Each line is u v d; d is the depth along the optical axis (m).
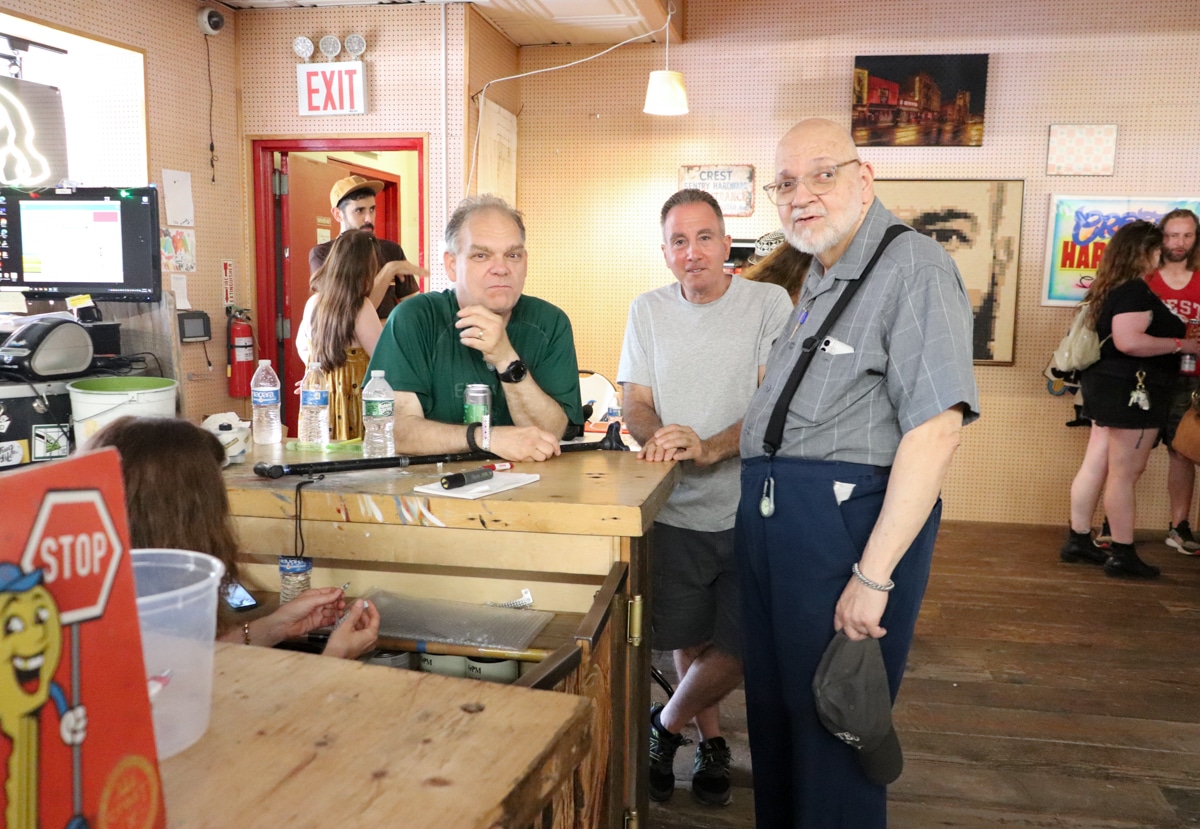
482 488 1.82
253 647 1.01
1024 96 5.41
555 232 5.94
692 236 2.47
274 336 5.17
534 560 1.78
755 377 2.54
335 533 1.86
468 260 2.15
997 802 2.55
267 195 5.07
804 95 5.59
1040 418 5.59
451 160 4.84
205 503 1.34
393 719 0.84
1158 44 5.26
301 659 0.98
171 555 0.90
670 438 2.23
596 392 4.11
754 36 5.61
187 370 4.63
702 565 2.51
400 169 6.95
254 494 1.84
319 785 0.73
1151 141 5.33
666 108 5.03
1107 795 2.58
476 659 1.77
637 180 5.81
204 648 0.80
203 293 4.74
